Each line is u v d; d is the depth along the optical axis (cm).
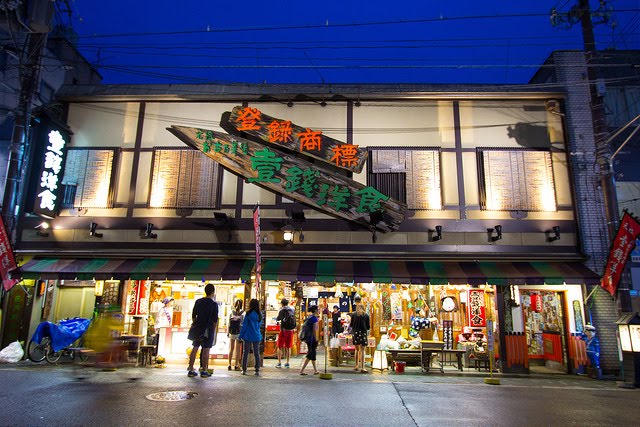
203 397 742
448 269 1234
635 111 1484
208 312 975
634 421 680
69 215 1342
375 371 1207
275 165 1341
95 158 1377
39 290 1374
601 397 887
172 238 1321
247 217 1330
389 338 1312
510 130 1377
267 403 716
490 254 1279
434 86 1438
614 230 1216
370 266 1253
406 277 1189
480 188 1330
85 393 750
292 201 1336
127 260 1294
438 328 1448
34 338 1151
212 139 1365
